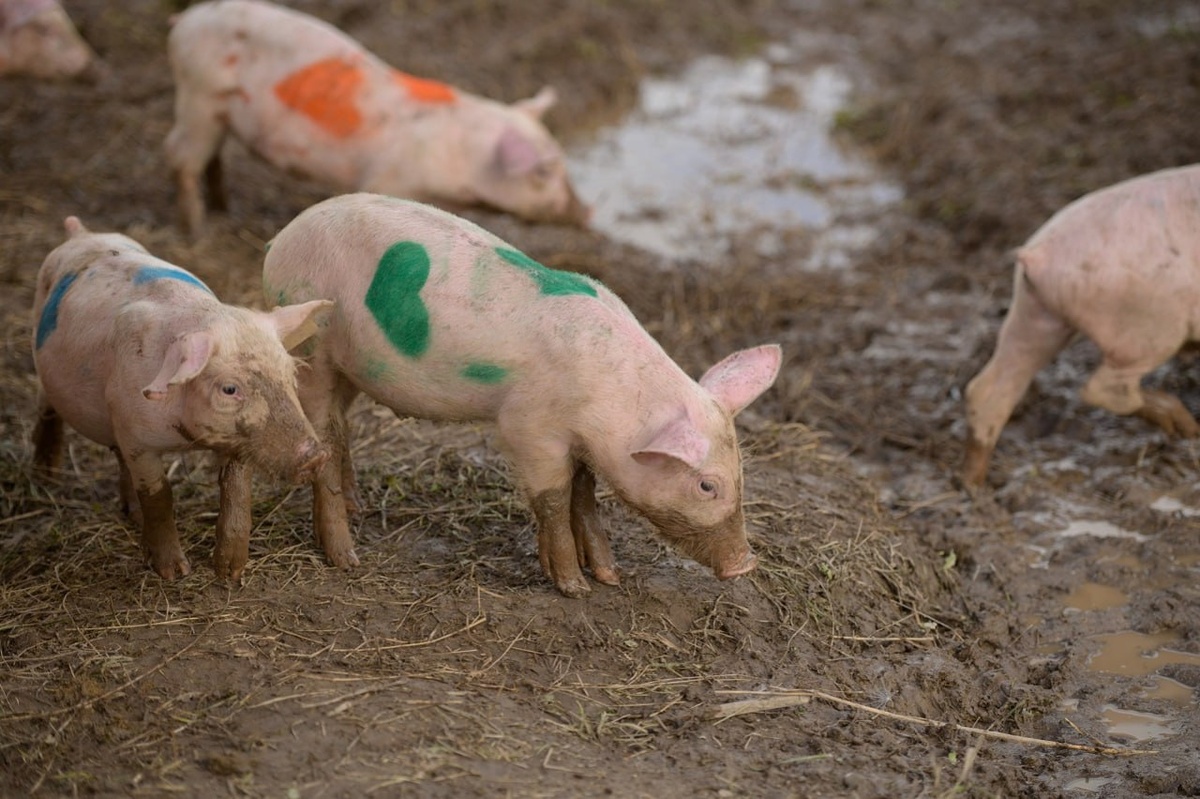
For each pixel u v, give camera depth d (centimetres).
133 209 1264
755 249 1323
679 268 1261
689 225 1380
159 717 616
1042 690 739
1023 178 1391
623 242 1323
